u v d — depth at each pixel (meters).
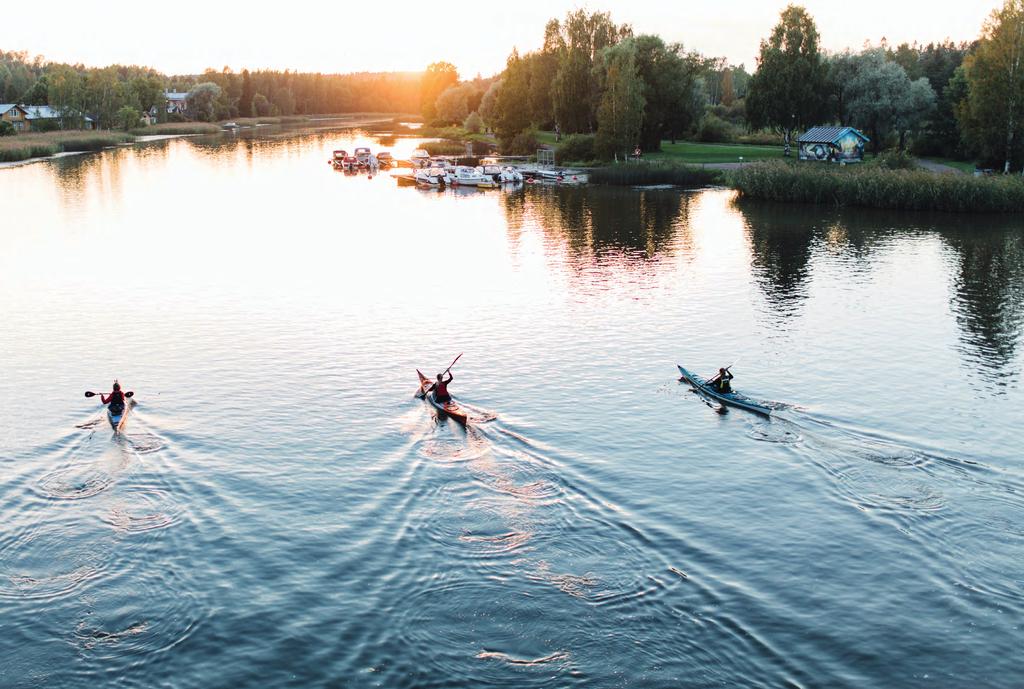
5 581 26.30
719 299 60.09
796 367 45.59
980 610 24.94
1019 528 29.11
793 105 138.12
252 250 77.88
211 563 27.34
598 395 41.59
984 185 96.81
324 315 55.84
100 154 179.00
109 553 27.81
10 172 142.38
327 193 121.69
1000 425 37.78
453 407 39.50
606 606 25.30
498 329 52.88
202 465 34.00
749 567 27.16
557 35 175.38
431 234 88.12
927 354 47.66
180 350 48.28
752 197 113.94
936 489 31.92
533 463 34.31
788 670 22.67
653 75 153.88
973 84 109.56
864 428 37.53
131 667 22.75
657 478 33.03
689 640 23.83
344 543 28.52
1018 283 63.97
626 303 59.09
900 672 22.53
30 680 22.27
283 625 24.42
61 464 33.88
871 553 27.83
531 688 22.05
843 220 94.25
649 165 132.38
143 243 80.50
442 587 26.20
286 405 40.25
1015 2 105.31
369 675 22.53
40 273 67.31
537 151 163.12
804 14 138.25
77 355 47.28
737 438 36.53
